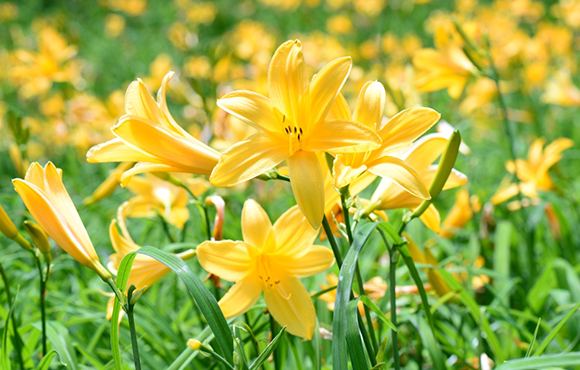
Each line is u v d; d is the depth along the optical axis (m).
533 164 0.99
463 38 1.03
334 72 0.59
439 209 1.21
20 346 0.72
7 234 0.67
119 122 0.59
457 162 1.47
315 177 0.58
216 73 1.28
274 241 0.64
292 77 0.60
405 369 0.81
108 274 0.61
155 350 0.80
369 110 0.61
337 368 0.55
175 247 0.81
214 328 0.56
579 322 0.82
